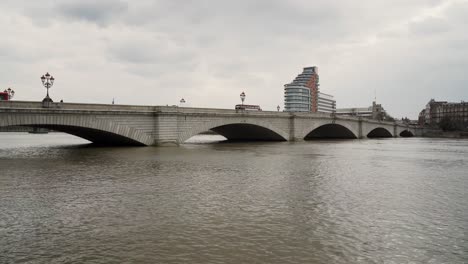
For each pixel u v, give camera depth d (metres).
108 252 14.05
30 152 53.06
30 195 23.56
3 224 17.48
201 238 15.65
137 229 16.81
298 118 95.94
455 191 26.33
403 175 34.00
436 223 18.17
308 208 20.78
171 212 19.69
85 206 20.84
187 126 67.69
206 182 28.61
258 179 30.30
